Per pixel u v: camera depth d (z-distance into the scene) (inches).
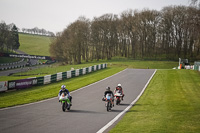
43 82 1218.6
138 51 4252.0
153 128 387.2
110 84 1209.4
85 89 1034.1
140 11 3627.0
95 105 667.4
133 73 1764.3
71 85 1152.2
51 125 412.5
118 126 405.4
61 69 2861.7
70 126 408.5
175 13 3454.7
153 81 1316.4
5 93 900.0
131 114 530.6
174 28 3686.0
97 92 951.6
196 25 1192.2
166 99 780.6
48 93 896.3
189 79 1379.2
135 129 381.1
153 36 3745.1
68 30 3550.7
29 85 1095.6
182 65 2513.5
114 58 4104.3
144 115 515.2
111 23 3622.0
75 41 3299.7
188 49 3705.7
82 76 1648.6
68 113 534.9
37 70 2974.9
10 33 5767.7
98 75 1648.6
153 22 3555.6
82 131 376.5
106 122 447.2
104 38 3762.3
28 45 7657.5
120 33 3922.2
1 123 422.0
